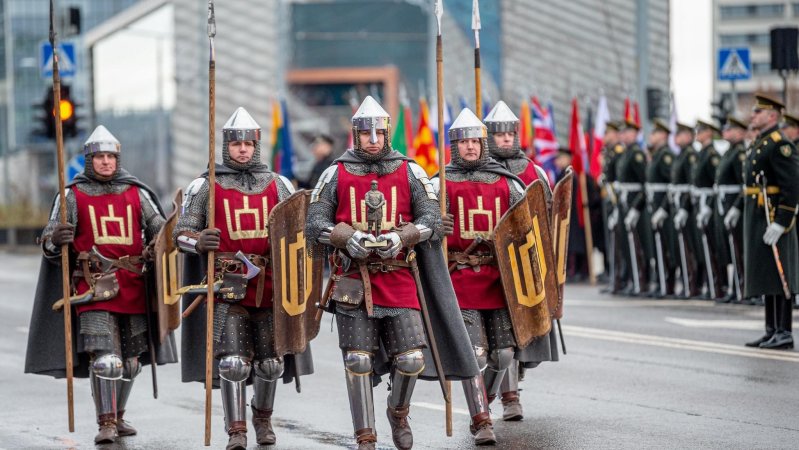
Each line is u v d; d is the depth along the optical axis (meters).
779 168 31.66
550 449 20.73
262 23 97.25
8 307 46.78
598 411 24.09
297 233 21.05
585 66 84.00
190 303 22.16
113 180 22.84
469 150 22.48
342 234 19.45
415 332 19.75
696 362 29.67
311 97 120.31
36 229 93.44
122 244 22.55
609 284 49.78
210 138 20.78
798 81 91.25
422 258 20.48
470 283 22.09
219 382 22.06
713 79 68.12
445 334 20.44
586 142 56.78
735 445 20.75
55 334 23.02
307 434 22.73
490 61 87.19
